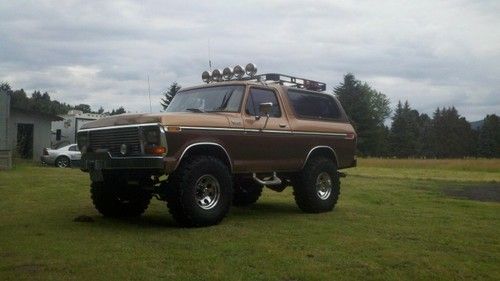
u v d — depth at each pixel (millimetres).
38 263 4715
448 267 4855
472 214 8352
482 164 30188
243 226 6879
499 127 82938
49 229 6418
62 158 23328
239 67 8336
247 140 7480
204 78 8758
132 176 7008
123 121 6668
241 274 4473
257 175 7930
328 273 4570
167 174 6566
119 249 5332
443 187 14266
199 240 5855
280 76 8461
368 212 8500
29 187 11148
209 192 6902
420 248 5605
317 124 8711
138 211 7906
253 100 7781
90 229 6527
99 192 7543
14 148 23406
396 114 88062
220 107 7660
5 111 19812
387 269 4750
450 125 89062
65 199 9398
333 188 8734
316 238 6047
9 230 6293
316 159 8609
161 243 5664
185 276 4395
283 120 8156
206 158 6805
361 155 67812
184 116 6688
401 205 9594
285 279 4383
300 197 8383
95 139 7074
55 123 31266
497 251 5559
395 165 31734
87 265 4672
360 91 69562
